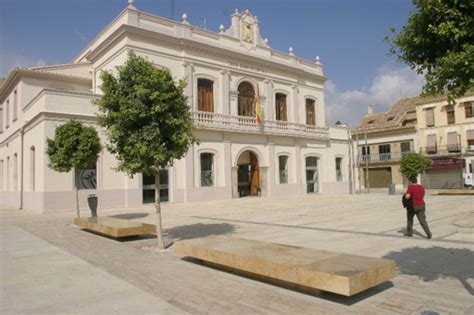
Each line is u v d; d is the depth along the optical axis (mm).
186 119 9398
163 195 23109
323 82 35406
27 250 9055
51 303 5098
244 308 4809
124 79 9016
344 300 5074
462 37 4715
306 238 10062
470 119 37562
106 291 5582
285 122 30688
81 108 20172
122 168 9000
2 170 29547
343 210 18172
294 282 5238
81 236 11320
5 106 28484
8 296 5434
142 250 8953
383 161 44531
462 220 12602
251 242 7406
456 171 38719
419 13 5066
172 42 24109
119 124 8789
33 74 23500
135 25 22547
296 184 31312
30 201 21266
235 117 27000
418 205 9664
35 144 20453
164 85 8891
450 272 6383
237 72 27828
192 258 7914
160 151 8766
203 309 4781
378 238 9828
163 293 5492
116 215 17094
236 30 28141
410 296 5180
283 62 31703
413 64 5570
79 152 13703
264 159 29141
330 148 35094
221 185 25984
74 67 25578
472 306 4738
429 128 40594
